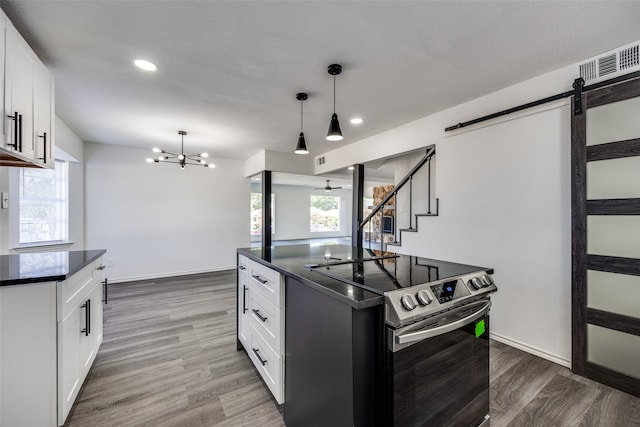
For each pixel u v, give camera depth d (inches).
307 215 445.4
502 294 101.7
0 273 60.2
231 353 96.2
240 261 95.0
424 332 43.4
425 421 45.8
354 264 65.6
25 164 77.5
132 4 63.0
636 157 73.0
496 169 104.8
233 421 64.9
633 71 75.5
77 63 87.4
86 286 75.9
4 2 61.2
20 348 56.1
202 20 68.5
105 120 140.8
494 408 67.9
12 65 62.6
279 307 64.5
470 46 79.0
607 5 62.9
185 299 155.6
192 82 100.4
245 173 242.7
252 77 96.7
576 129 82.7
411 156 192.9
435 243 126.1
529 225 95.3
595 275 79.5
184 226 217.9
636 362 72.9
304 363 56.0
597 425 62.5
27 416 56.4
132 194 199.2
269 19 68.3
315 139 175.8
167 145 191.9
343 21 69.0
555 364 87.7
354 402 42.1
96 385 77.9
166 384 78.7
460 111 118.6
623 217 75.2
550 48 79.4
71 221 171.5
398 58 85.0
